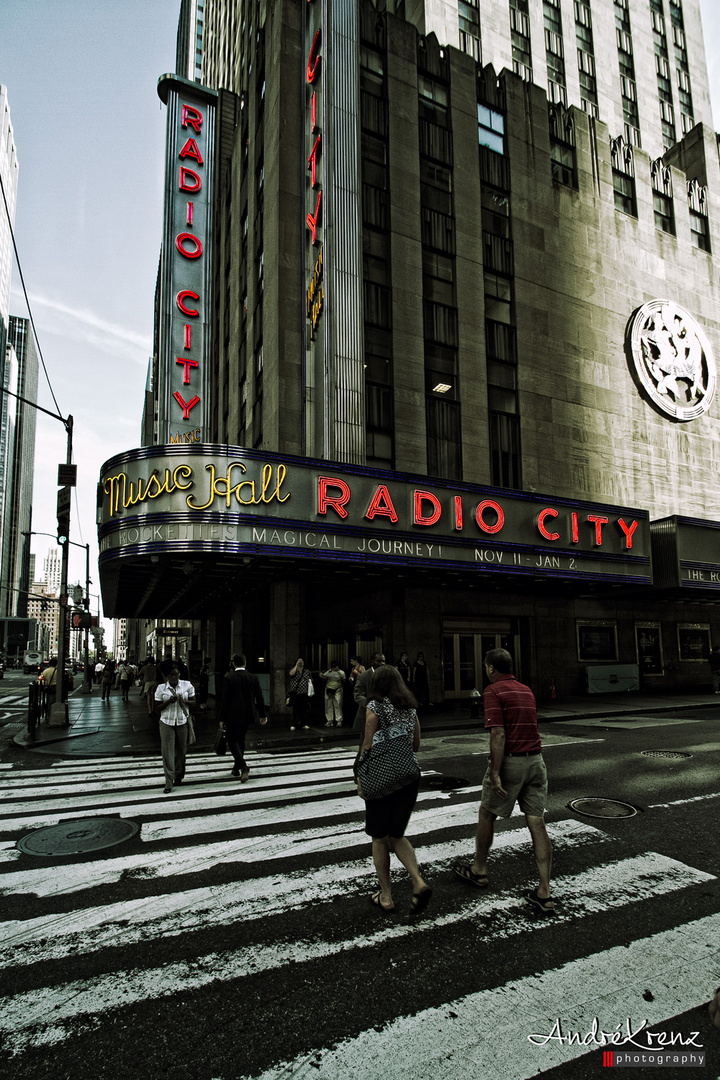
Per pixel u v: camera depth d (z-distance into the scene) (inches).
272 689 679.1
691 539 812.6
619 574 742.5
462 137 861.2
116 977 138.2
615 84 1312.7
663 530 815.7
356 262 724.0
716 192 1190.3
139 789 319.9
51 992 132.6
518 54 1132.5
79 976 138.7
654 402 984.3
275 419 760.3
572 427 894.4
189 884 189.9
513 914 166.4
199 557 545.0
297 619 687.7
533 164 928.3
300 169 828.6
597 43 1294.3
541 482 848.3
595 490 901.2
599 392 932.6
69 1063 109.8
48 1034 118.3
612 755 393.7
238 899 178.5
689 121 1466.5
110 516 535.5
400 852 168.1
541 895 168.2
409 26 836.6
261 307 901.8
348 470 574.6
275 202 819.4
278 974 138.0
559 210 943.7
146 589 813.9
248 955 146.8
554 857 208.5
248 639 910.4
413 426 748.0
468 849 217.0
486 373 826.8
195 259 856.9
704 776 328.5
